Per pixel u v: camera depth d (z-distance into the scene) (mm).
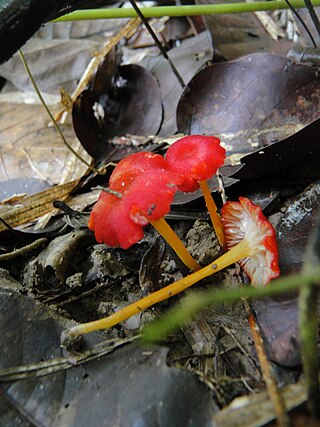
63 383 150
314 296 123
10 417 144
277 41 249
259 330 156
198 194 191
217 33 247
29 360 155
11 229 199
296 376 148
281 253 170
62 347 157
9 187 228
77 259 196
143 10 216
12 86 271
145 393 143
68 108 246
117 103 245
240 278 176
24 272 195
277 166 191
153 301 161
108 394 145
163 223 164
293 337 150
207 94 213
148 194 148
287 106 200
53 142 238
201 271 165
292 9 200
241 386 148
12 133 245
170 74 245
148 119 235
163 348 151
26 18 151
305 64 195
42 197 212
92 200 211
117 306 181
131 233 147
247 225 165
